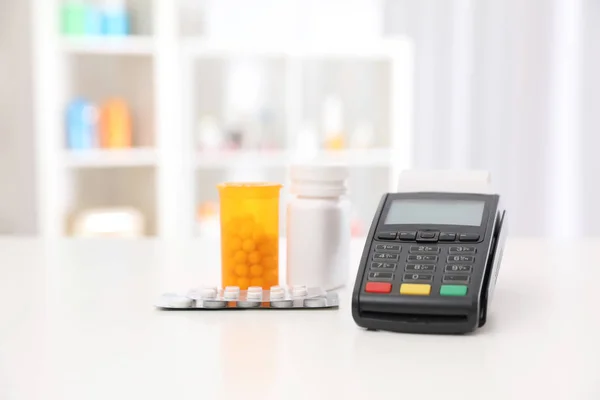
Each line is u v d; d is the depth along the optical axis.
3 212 2.86
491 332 0.65
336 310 0.74
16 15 2.81
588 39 3.29
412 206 0.75
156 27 2.95
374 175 3.49
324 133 3.41
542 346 0.60
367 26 3.56
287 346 0.61
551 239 1.28
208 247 1.19
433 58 3.54
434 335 0.64
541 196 3.46
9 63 2.82
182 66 2.97
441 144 3.56
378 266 0.68
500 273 0.95
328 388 0.50
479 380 0.51
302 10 3.51
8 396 0.49
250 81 3.44
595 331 0.65
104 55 3.13
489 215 0.71
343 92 3.54
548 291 0.83
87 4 3.13
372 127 3.43
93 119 2.93
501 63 3.48
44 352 0.59
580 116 3.33
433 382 0.51
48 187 2.83
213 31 3.45
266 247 0.80
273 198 0.81
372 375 0.53
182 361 0.56
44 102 2.81
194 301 0.74
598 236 3.34
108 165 2.97
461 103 3.53
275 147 3.21
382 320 0.65
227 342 0.62
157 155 2.97
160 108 2.96
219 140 3.15
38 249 1.17
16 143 2.84
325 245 0.83
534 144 3.46
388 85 3.28
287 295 0.75
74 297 0.80
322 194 0.83
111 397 0.48
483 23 3.49
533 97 3.45
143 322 0.69
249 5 3.47
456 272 0.66
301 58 3.17
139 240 1.27
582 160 3.34
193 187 3.05
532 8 3.42
